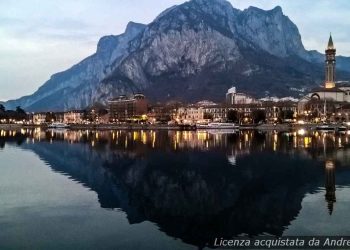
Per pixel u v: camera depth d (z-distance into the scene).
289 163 88.12
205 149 123.50
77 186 63.22
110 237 39.22
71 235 39.66
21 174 75.25
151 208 49.62
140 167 84.50
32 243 37.47
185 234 40.16
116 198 54.94
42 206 50.31
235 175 72.94
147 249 36.34
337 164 85.69
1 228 41.59
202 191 59.31
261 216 45.78
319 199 52.94
